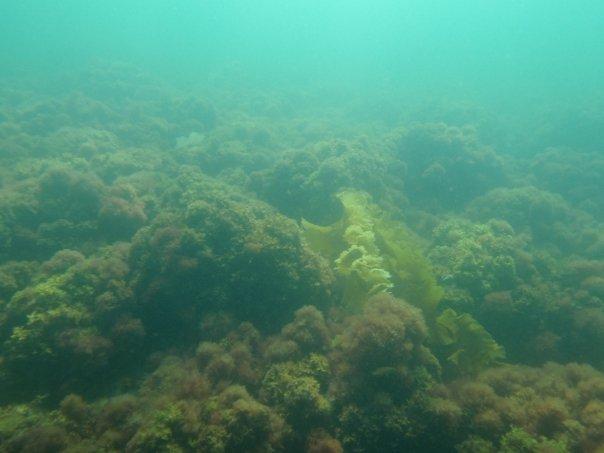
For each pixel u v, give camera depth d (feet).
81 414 21.42
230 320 26.48
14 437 19.24
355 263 28.30
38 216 37.91
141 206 40.22
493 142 85.92
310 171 46.19
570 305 32.81
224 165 57.88
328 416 20.93
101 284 28.25
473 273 32.91
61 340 24.57
